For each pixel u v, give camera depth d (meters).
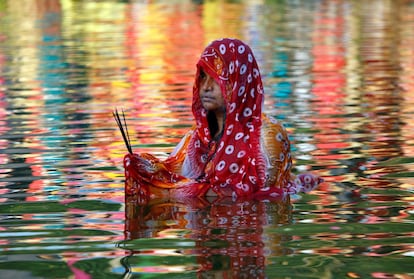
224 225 9.20
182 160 11.54
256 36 35.31
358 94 19.66
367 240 8.48
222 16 47.56
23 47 31.47
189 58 27.25
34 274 7.54
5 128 15.67
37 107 18.19
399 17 46.50
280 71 24.06
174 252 8.15
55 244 8.48
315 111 17.19
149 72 23.98
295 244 8.36
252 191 10.76
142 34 36.69
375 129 15.05
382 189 10.81
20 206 10.16
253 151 10.93
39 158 12.98
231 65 10.98
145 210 9.98
